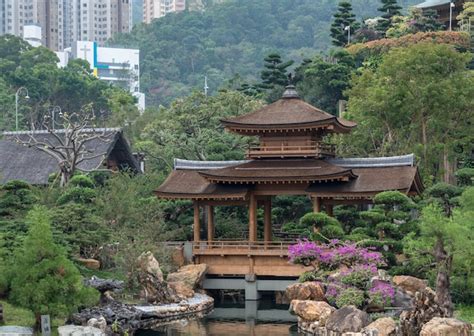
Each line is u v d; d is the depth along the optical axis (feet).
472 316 225.15
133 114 570.46
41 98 648.38
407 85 346.95
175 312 256.93
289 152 296.71
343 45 591.37
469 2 554.05
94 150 363.97
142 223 288.10
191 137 389.80
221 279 289.94
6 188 270.67
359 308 232.32
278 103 305.53
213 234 301.63
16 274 204.64
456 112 352.90
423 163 346.74
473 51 518.78
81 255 276.82
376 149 361.71
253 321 257.14
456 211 232.32
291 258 256.93
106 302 240.12
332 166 290.35
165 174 383.65
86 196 292.81
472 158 376.27
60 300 201.05
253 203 295.48
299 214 334.44
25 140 384.47
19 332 189.16
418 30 562.66
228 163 310.04
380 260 246.27
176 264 290.76
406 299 234.17
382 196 257.14
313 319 232.73
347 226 313.53
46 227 205.57
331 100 476.13
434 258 236.84
